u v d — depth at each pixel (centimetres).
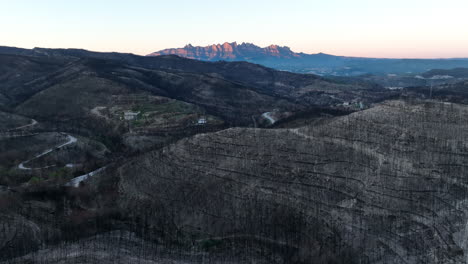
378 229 16200
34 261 15225
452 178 19388
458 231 15725
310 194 18575
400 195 18050
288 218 17062
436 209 17200
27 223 18125
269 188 19362
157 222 18238
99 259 15462
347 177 19488
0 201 19625
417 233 15812
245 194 19088
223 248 16250
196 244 16600
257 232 16912
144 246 16538
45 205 19950
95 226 17962
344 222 16700
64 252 15912
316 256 14862
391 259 14562
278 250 15838
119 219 18825
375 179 19150
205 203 19000
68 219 18550
